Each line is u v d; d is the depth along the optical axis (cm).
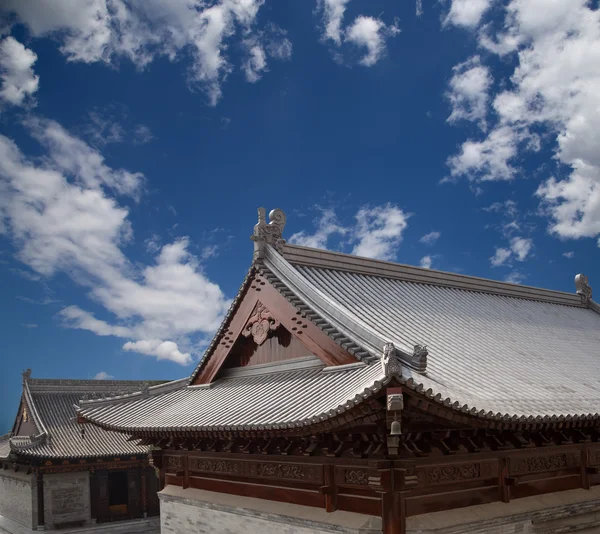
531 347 2239
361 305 2120
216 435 1655
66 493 4459
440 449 1427
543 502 1675
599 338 2777
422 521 1372
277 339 2005
